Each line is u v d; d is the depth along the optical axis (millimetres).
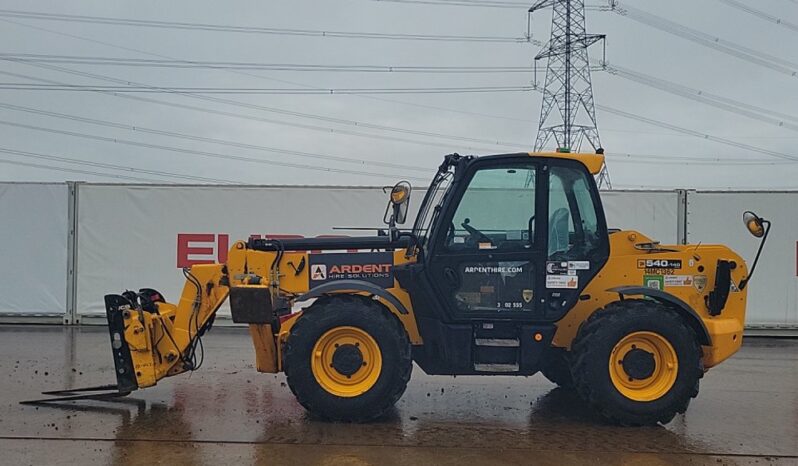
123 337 5715
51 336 9758
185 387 6645
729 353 5781
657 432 5367
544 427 5469
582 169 5629
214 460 4543
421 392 6668
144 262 10844
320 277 5984
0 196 10742
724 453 4863
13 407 5828
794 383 7340
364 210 10812
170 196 10828
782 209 10625
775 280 10672
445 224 5559
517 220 5586
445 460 4621
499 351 5602
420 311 5785
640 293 5516
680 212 10781
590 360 5410
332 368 5445
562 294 5566
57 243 10797
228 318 10828
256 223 10859
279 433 5156
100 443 4879
